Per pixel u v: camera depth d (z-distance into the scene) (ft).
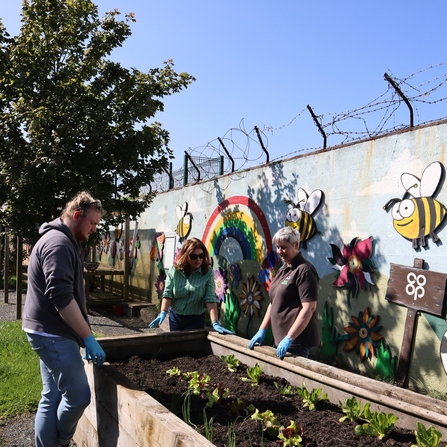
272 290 12.29
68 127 24.22
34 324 8.80
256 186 24.40
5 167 24.47
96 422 9.90
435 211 15.30
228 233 26.86
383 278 16.96
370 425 7.92
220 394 9.61
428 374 15.20
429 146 15.70
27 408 13.65
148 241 38.50
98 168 25.94
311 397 9.31
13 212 25.48
